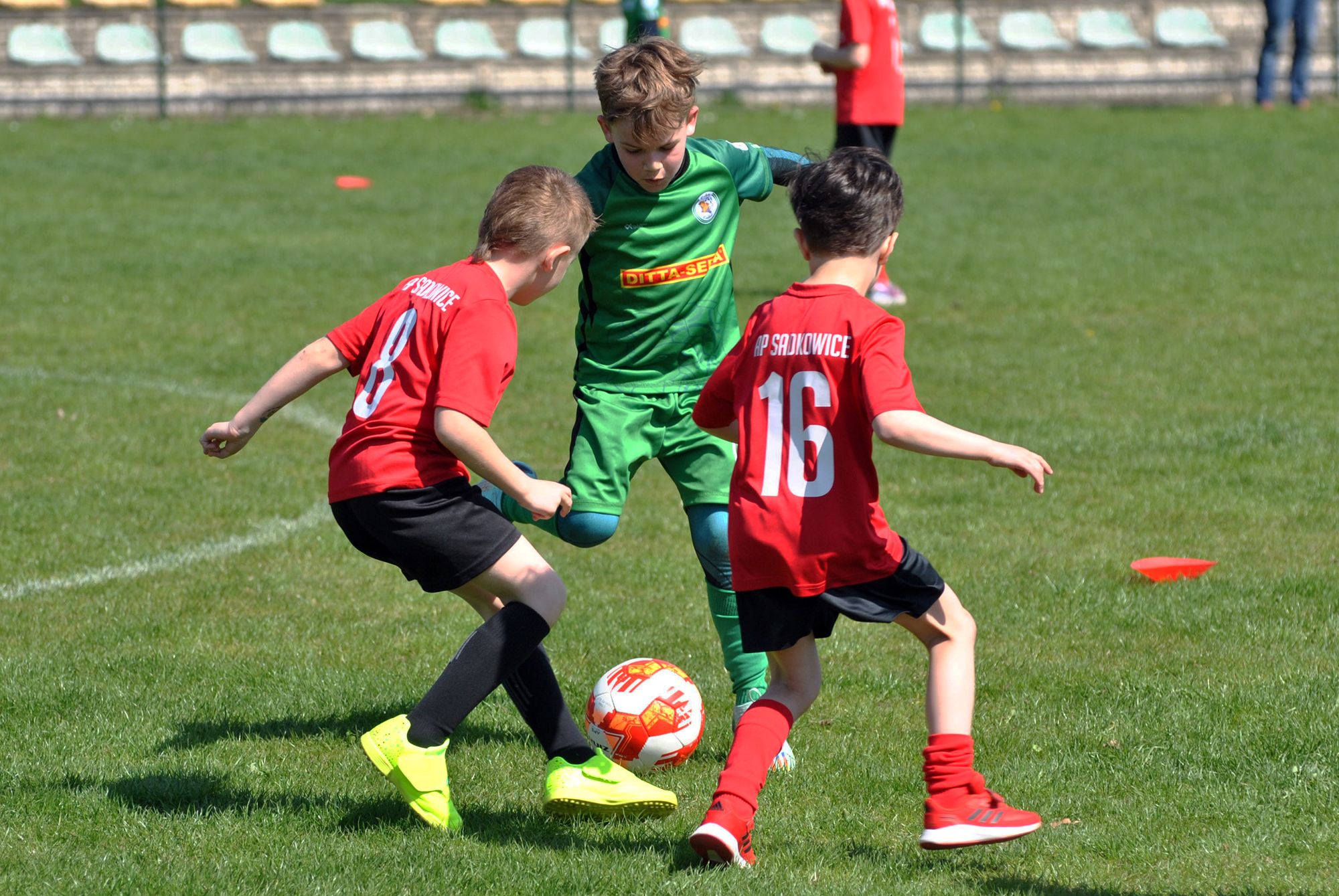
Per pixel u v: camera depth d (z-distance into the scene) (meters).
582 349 16.91
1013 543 23.66
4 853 13.17
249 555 23.30
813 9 103.38
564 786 13.98
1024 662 18.58
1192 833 13.80
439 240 53.91
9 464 27.97
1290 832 13.77
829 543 12.45
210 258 50.06
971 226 56.16
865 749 16.19
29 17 92.88
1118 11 103.00
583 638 19.72
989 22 102.75
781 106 95.44
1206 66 100.81
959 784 12.45
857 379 12.44
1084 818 14.25
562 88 97.62
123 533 24.22
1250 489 26.25
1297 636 19.25
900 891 12.53
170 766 15.47
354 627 20.20
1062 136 82.38
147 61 92.88
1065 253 50.69
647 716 15.60
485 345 13.24
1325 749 15.58
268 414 14.25
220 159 74.19
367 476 13.47
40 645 19.17
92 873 12.72
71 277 46.47
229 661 18.77
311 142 80.88
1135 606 20.56
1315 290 43.91
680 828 14.19
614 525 16.48
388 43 99.56
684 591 21.81
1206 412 31.61
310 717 17.06
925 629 13.01
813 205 13.10
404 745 13.58
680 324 16.36
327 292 45.06
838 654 19.27
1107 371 35.38
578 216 14.30
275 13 97.56
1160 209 58.84
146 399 33.09
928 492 26.66
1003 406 32.31
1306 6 89.94
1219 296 43.44
